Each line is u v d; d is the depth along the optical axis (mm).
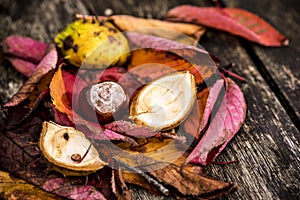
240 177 523
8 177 505
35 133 518
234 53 603
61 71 523
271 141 542
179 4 645
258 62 599
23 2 641
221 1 649
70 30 548
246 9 645
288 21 635
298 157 533
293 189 517
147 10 641
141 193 516
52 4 641
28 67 582
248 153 534
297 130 548
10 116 519
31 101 522
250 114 558
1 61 596
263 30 606
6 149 511
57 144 500
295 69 594
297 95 577
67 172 496
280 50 605
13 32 625
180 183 499
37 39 621
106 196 494
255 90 575
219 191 499
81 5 642
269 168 527
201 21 602
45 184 496
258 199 514
